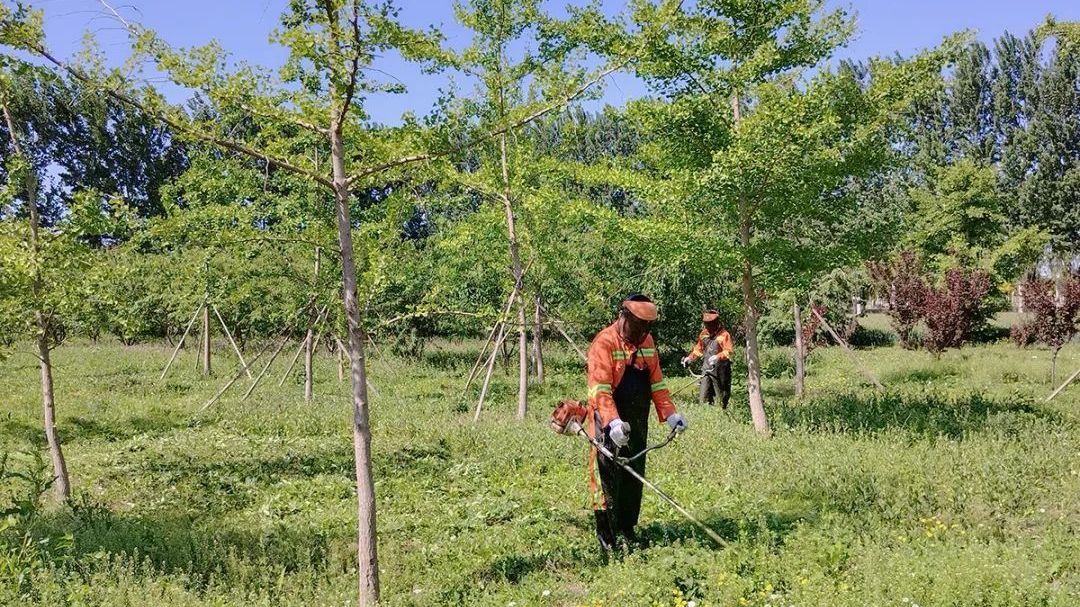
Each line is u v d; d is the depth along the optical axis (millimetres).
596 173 11289
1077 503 6621
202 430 12398
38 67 4855
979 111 43438
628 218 11188
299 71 4996
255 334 25516
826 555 5570
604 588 5258
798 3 9969
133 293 17938
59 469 8328
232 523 7488
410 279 15227
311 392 15859
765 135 9398
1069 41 16125
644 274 19609
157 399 15984
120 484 8961
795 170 9797
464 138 5434
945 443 8656
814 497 7363
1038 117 40625
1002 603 4660
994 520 6328
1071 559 5348
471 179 12445
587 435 6262
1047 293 15352
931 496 6828
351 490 8445
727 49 10164
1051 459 7836
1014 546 5609
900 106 10172
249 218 13125
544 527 6895
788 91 10281
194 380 19594
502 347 22047
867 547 5586
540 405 15336
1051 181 39094
